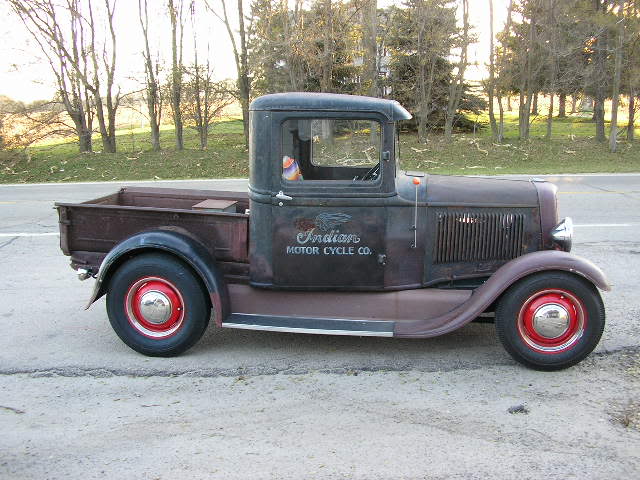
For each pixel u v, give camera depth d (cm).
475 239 476
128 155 1997
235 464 318
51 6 1862
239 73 2022
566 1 1970
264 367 450
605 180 1451
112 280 466
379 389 410
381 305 466
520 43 2166
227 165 1833
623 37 1906
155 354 467
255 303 474
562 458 321
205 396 402
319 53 1772
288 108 443
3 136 1956
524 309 433
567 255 430
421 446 334
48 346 493
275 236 458
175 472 312
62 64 1952
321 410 380
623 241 833
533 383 417
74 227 490
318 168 455
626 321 532
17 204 1243
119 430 357
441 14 2025
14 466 318
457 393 402
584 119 3103
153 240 453
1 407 387
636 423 358
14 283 678
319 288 467
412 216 461
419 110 2109
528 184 496
